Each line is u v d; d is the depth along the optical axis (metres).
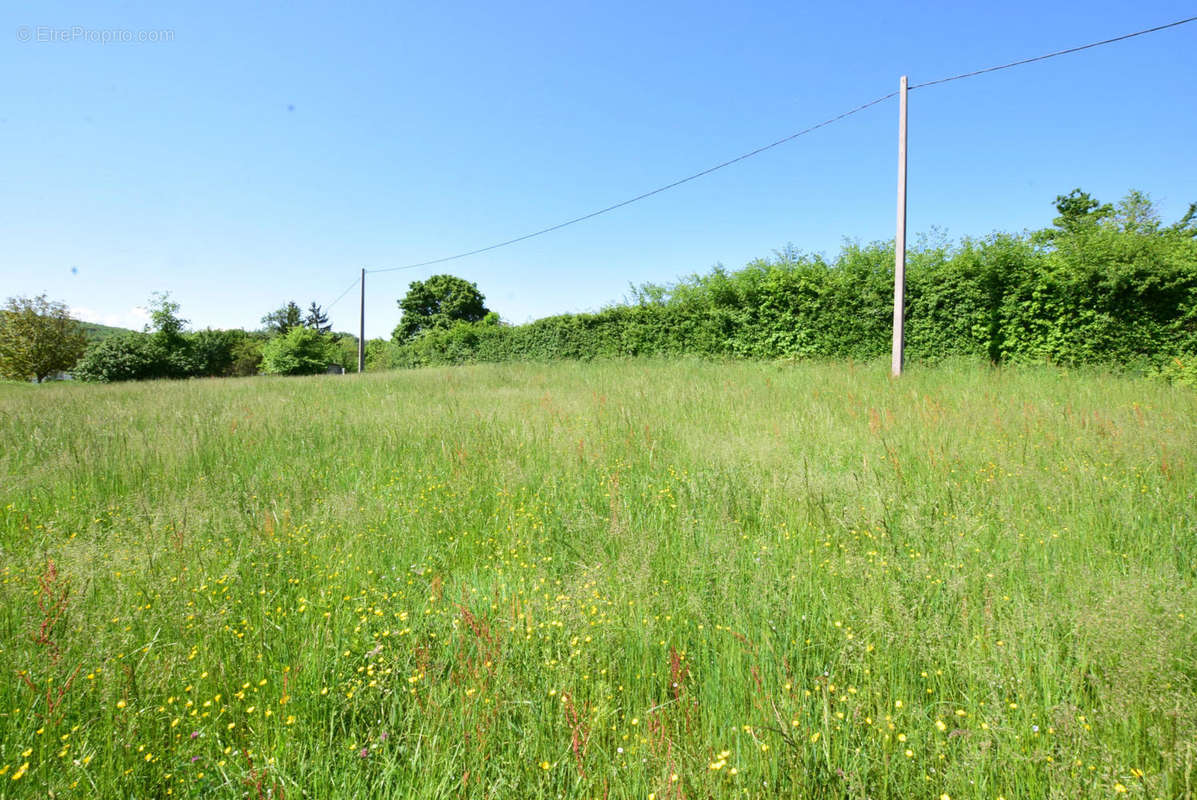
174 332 31.33
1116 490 4.42
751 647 2.55
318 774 1.94
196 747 2.06
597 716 2.17
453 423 8.09
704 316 18.70
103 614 2.79
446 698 2.25
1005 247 12.73
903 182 12.22
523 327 25.95
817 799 1.84
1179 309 11.04
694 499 4.58
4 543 4.01
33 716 2.11
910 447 5.89
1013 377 10.63
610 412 8.38
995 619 2.68
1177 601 2.60
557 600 2.95
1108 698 2.14
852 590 3.05
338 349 40.72
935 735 2.06
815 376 11.91
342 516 4.32
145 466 5.97
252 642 2.68
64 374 36.03
